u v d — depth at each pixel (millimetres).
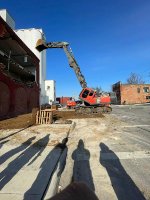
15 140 10320
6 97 22484
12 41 26781
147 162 6957
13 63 27078
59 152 8375
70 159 7574
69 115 25047
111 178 5727
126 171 6215
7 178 5656
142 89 70688
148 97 70688
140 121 18219
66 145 9711
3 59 26047
